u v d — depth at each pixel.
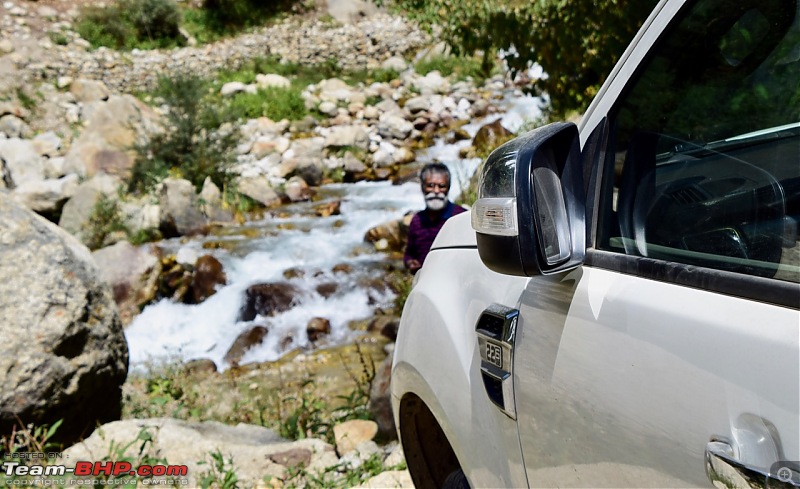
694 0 1.50
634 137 1.57
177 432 4.33
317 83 20.33
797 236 1.18
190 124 13.50
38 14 21.97
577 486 1.47
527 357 1.61
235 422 5.82
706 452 1.13
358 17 24.86
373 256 10.35
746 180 1.33
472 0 6.52
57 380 4.21
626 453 1.31
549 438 1.54
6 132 15.75
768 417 1.05
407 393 2.45
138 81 20.08
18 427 4.10
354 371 7.10
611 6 5.84
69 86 18.69
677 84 1.52
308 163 14.60
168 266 9.76
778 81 1.37
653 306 1.30
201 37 23.47
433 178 4.71
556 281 1.57
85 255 4.79
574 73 6.34
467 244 2.16
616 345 1.34
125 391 6.48
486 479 1.89
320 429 5.26
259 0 24.84
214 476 3.65
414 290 2.42
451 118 17.16
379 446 4.63
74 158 13.15
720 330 1.16
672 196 1.44
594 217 1.58
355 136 15.84
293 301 8.91
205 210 12.16
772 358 1.07
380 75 20.55
